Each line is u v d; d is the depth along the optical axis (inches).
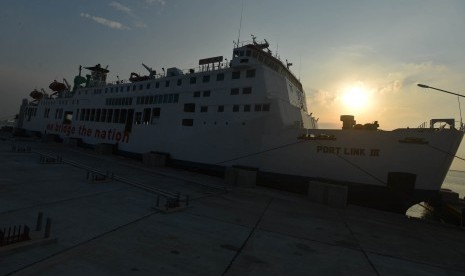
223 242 401.7
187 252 351.3
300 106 1244.5
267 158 936.3
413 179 715.4
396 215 718.5
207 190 814.5
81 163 1118.4
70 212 466.6
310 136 850.8
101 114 1665.8
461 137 677.3
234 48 1063.0
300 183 869.8
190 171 1136.8
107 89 1659.7
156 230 423.2
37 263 279.0
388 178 744.3
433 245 486.9
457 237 557.0
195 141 1131.3
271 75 1003.3
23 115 2596.0
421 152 709.3
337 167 816.3
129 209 525.0
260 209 639.1
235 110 1022.4
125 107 1499.8
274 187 918.4
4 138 1939.0
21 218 410.9
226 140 1035.9
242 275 301.0
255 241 419.8
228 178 930.7
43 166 931.3
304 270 331.3
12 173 764.6
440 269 377.7
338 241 460.4
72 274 265.6
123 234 391.2
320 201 762.8
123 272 281.1
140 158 1362.0
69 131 1909.4
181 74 1311.5
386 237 509.0
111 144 1526.8
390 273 347.9
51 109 2191.2
